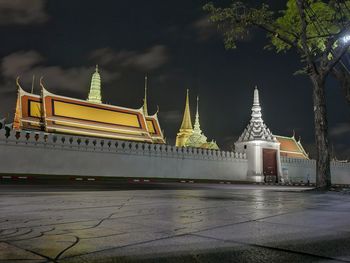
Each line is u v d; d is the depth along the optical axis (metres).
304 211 6.69
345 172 64.44
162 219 5.41
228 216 5.82
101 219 5.38
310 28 21.25
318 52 21.62
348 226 4.73
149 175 40.75
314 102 19.12
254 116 53.53
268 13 19.97
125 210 6.71
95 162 36.75
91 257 3.01
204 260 2.91
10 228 4.48
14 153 31.77
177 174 43.12
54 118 41.16
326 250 3.29
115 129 46.31
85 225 4.75
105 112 46.78
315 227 4.64
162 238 3.84
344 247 3.41
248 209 7.07
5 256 3.04
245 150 51.44
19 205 7.63
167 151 42.72
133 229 4.43
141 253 3.15
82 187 19.81
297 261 2.90
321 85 18.97
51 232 4.20
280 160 53.25
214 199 10.12
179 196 11.52
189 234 4.09
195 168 44.88
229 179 48.12
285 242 3.64
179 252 3.19
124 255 3.08
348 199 10.56
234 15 19.94
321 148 18.58
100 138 40.06
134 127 48.44
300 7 18.73
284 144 67.44
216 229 4.45
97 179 36.41
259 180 49.12
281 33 21.38
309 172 58.47
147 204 8.12
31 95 41.59
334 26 21.09
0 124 31.62
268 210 6.87
